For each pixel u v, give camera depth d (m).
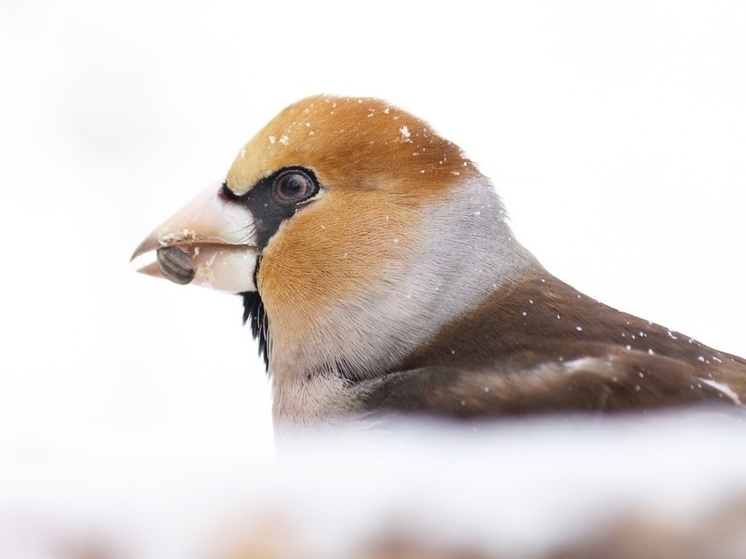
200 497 1.83
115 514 1.83
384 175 1.94
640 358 1.91
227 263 1.95
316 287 1.94
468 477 1.83
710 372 1.91
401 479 1.83
